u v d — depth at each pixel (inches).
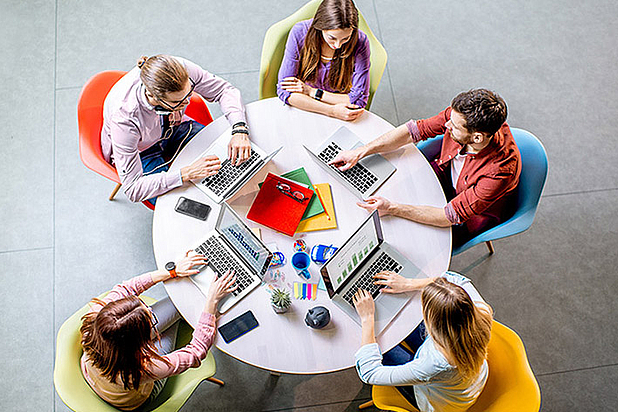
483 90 76.3
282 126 94.7
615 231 120.6
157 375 73.9
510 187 84.3
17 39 135.3
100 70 133.0
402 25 139.7
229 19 138.9
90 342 69.7
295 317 81.1
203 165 88.7
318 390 106.1
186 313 81.3
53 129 126.9
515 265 117.5
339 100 97.3
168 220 87.1
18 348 109.1
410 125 91.6
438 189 90.0
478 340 65.4
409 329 79.7
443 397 73.9
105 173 90.5
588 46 139.1
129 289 81.5
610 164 126.6
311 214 88.0
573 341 111.3
